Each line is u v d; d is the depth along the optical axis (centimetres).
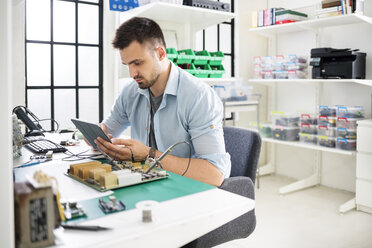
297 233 245
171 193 106
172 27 296
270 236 240
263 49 411
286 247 224
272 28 351
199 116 149
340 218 273
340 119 303
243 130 173
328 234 243
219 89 333
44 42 279
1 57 70
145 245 79
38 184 74
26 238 71
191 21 298
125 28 138
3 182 69
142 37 138
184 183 116
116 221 85
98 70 309
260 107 412
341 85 338
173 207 94
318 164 359
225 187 142
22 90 264
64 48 290
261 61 370
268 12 351
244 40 393
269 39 401
